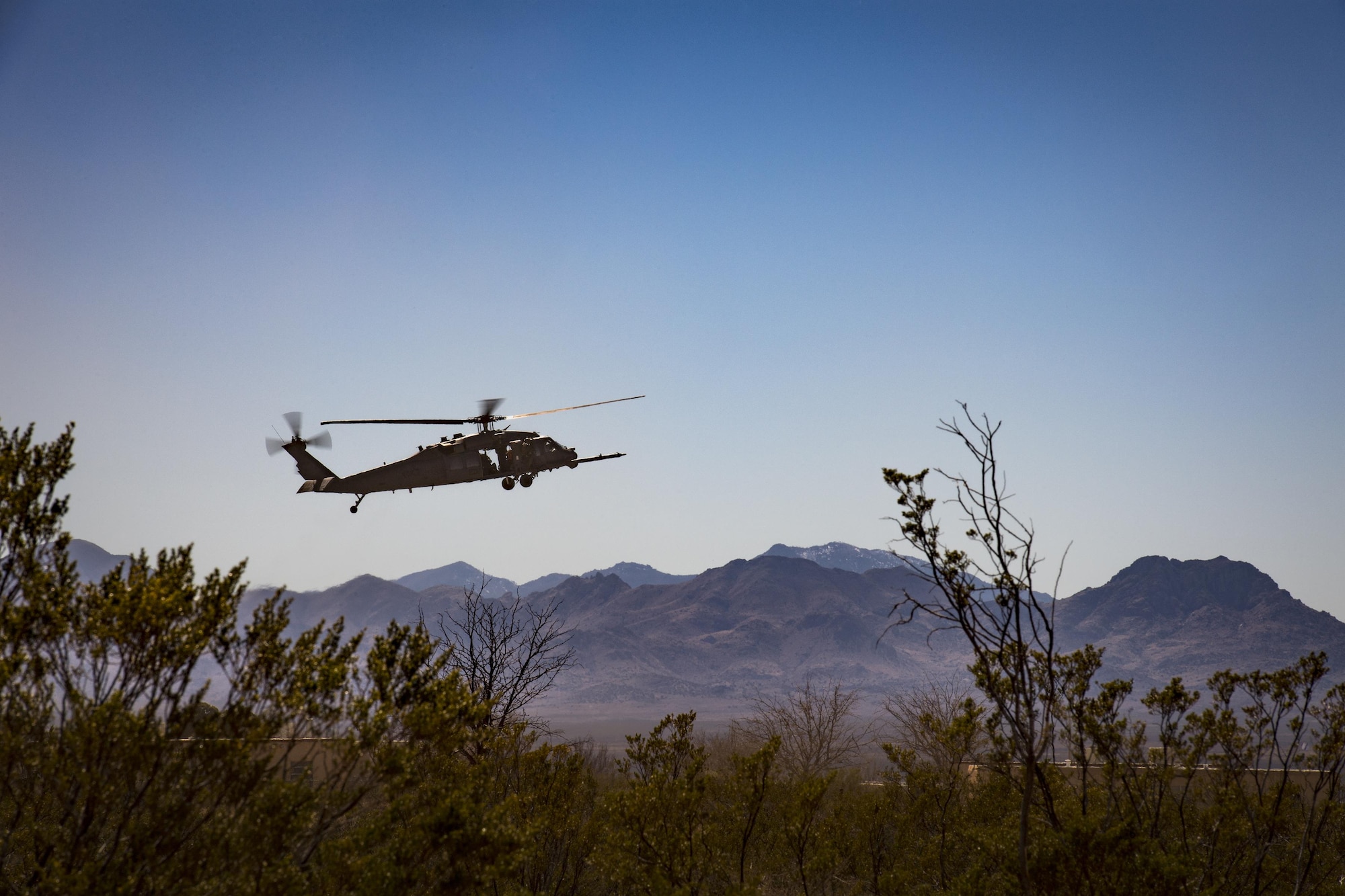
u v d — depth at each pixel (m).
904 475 6.61
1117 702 8.05
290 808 5.63
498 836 6.35
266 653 5.97
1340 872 8.68
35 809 5.70
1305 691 8.05
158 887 5.38
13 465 6.07
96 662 5.72
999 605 6.57
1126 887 6.67
